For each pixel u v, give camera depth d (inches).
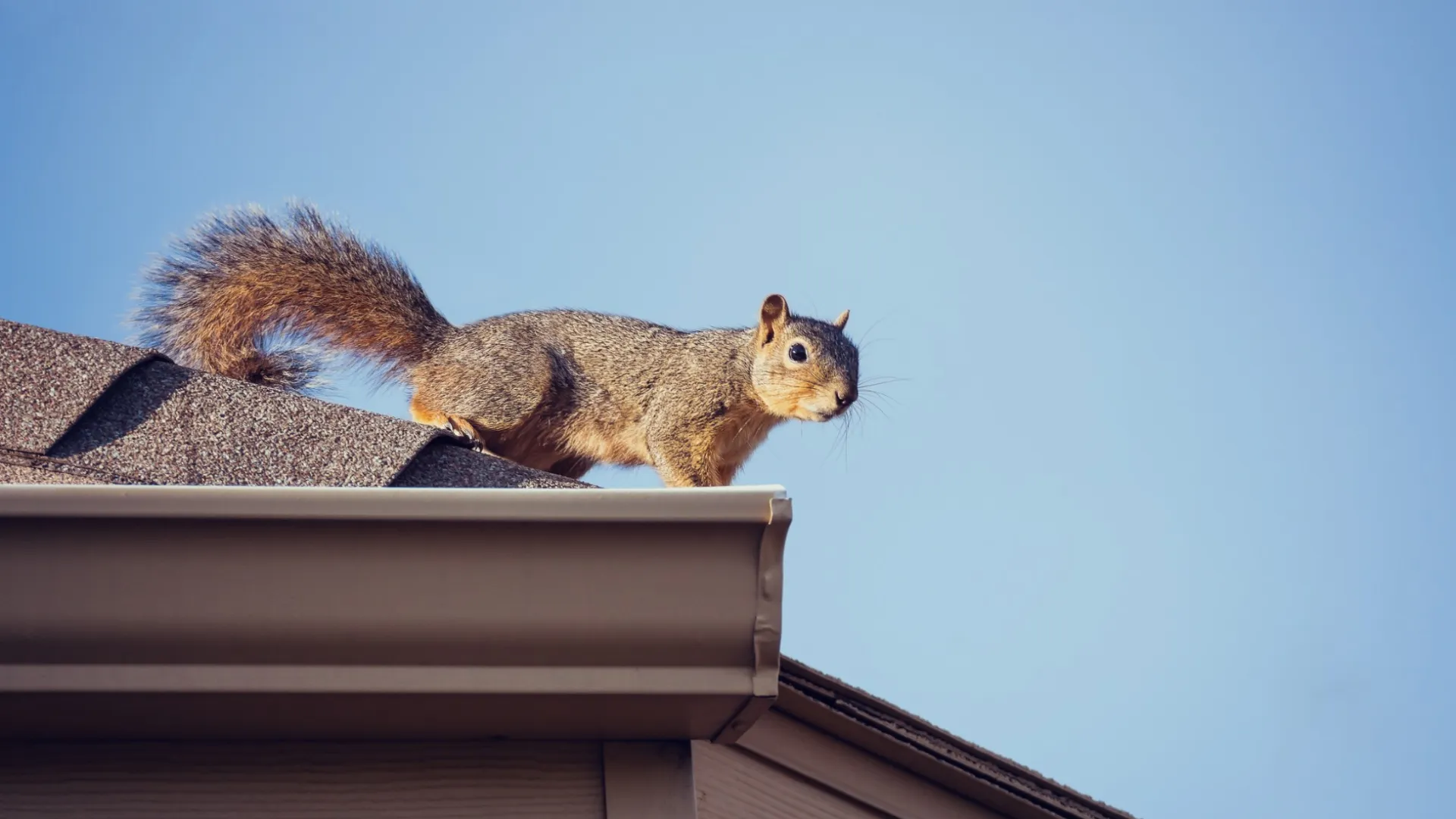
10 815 417.1
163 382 544.1
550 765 443.2
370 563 405.1
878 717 579.5
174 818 421.7
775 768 565.9
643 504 406.6
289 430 535.2
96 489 393.7
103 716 413.4
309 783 431.2
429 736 438.3
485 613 406.9
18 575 395.9
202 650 401.1
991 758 609.6
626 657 414.9
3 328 546.3
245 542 401.7
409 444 541.3
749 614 415.8
